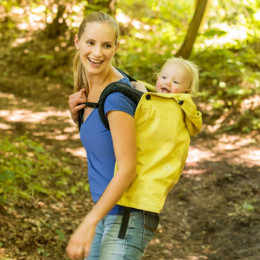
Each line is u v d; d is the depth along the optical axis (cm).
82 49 189
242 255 377
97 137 188
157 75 238
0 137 562
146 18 1084
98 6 952
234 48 865
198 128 197
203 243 407
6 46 1002
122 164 174
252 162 554
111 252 185
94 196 199
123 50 922
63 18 1002
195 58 820
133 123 178
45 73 898
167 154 182
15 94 796
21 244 343
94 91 200
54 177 479
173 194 493
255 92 707
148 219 189
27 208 398
